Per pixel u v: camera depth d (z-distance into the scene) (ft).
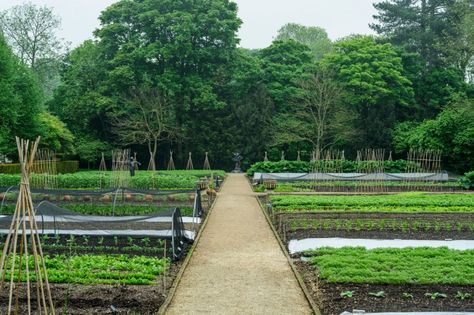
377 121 147.23
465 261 37.68
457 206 70.59
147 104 140.05
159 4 147.23
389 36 174.40
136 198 75.56
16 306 23.72
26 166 22.49
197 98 147.43
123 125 143.95
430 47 165.17
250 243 46.57
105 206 68.08
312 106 151.53
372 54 148.36
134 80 147.64
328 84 142.51
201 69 156.76
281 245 45.24
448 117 116.57
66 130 136.15
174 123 151.02
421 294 30.17
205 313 27.22
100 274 33.88
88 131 158.51
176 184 87.25
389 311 27.12
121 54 144.05
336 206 69.56
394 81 149.48
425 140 119.44
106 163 167.12
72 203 71.00
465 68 163.32
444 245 45.24
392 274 33.42
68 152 141.79
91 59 155.12
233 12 152.66
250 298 29.91
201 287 32.17
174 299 29.63
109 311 27.17
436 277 32.94
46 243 45.14
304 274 35.47
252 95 160.35
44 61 157.79
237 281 33.60
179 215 43.42
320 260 37.93
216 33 148.66
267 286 32.42
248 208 70.69
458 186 99.04
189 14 143.02
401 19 172.65
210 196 81.05
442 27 164.25
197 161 165.27
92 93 145.59
